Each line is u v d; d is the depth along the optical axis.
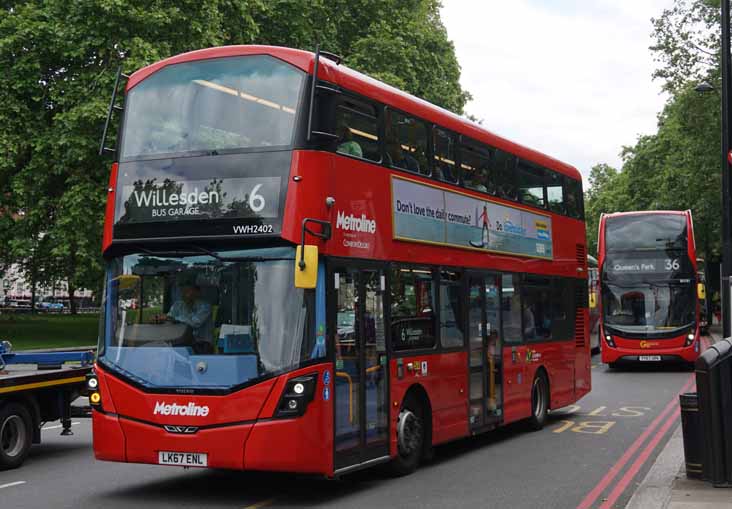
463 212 12.98
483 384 13.39
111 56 29.91
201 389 9.16
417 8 43.66
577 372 17.69
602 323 28.44
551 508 9.28
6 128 30.05
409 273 11.35
